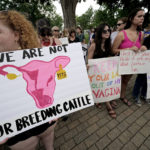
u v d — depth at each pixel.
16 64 0.81
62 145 1.68
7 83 0.78
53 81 0.92
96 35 1.78
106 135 1.79
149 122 1.99
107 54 1.92
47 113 0.90
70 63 1.00
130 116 2.15
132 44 1.88
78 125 2.01
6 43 0.76
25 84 0.83
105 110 2.34
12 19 0.74
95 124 2.01
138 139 1.70
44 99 0.89
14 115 0.80
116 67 1.81
